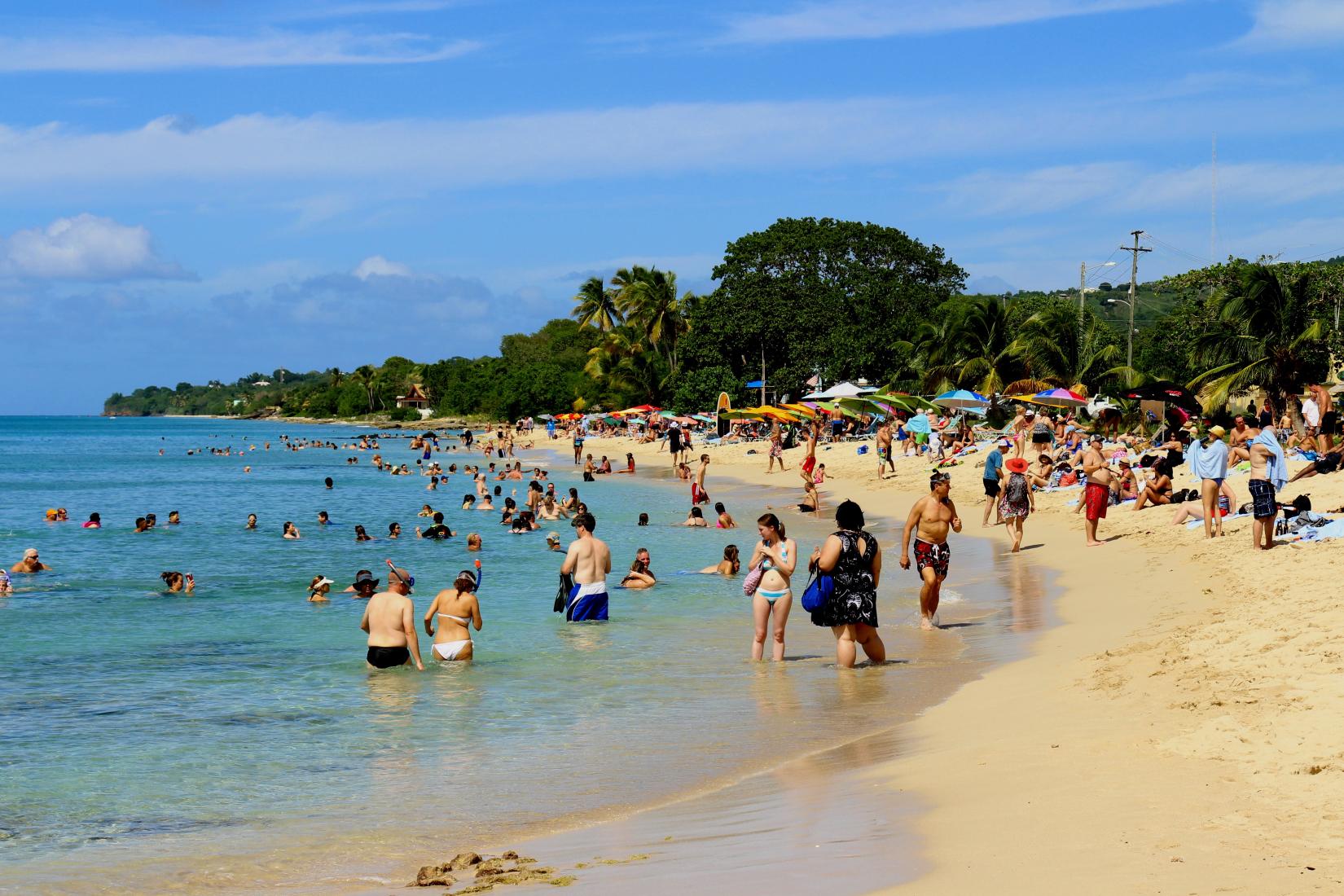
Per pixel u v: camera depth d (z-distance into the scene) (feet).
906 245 274.77
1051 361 191.93
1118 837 20.01
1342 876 17.19
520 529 101.71
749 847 22.22
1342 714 26.50
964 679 39.06
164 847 25.14
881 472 144.05
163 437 481.05
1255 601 44.91
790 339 261.85
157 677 44.21
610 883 20.65
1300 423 135.13
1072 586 58.39
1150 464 98.43
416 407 582.76
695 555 84.48
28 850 25.09
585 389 375.66
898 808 23.90
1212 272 177.99
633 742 33.14
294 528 100.07
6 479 206.80
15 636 53.47
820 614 41.68
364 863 23.77
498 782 29.60
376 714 37.63
